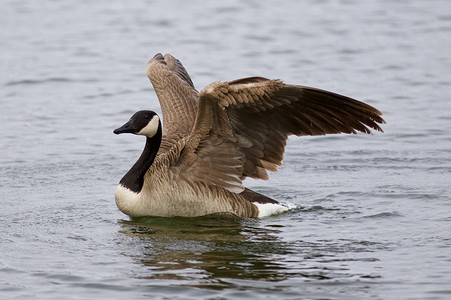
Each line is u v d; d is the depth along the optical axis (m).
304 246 11.60
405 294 9.72
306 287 9.98
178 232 12.45
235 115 12.73
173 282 10.17
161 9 33.44
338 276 10.33
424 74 24.00
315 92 12.02
